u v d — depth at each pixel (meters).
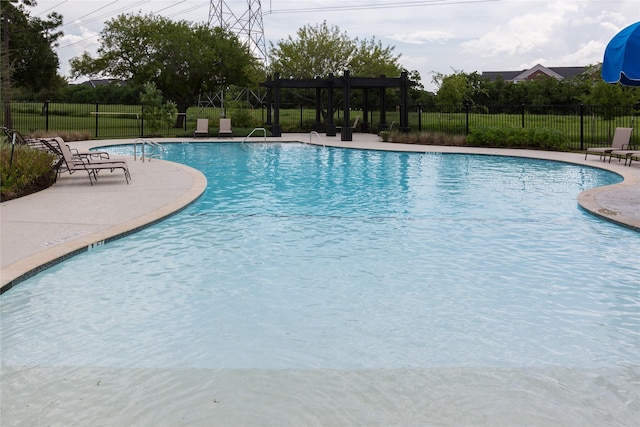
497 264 7.32
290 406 3.77
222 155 21.77
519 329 5.23
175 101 41.69
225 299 5.98
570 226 9.50
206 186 13.06
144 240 8.34
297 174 16.11
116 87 69.81
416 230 9.16
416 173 16.45
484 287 6.43
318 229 9.18
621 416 3.66
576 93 48.12
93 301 5.88
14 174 11.52
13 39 43.53
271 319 5.45
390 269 7.08
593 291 6.30
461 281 6.63
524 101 50.56
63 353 4.66
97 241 7.82
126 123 43.50
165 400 3.85
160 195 11.55
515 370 4.36
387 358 4.59
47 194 11.62
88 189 12.32
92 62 39.25
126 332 5.11
